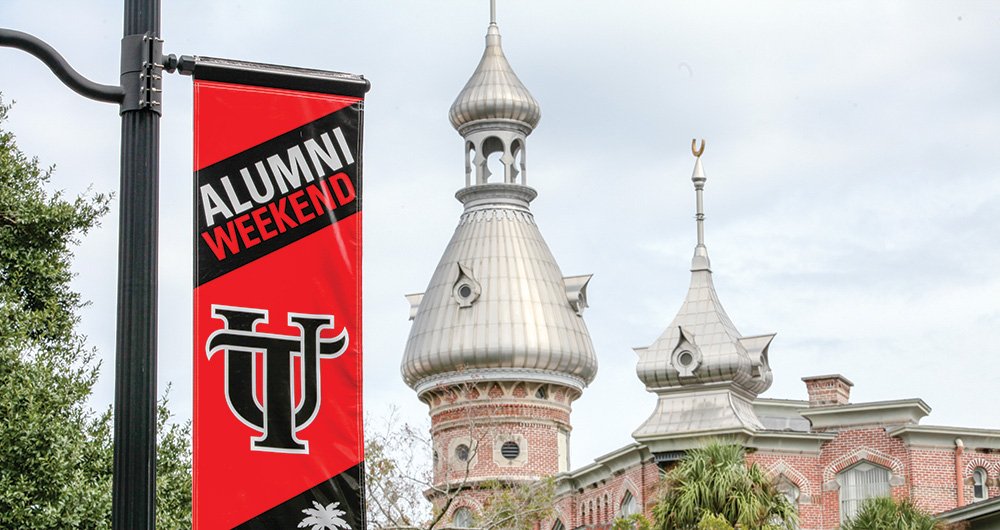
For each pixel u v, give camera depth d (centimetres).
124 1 1248
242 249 1323
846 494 5056
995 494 4906
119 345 1170
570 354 7256
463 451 7131
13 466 2280
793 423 5972
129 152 1209
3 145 2545
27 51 1200
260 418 1298
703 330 5644
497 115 7681
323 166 1359
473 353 7156
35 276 2477
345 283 1344
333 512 1298
